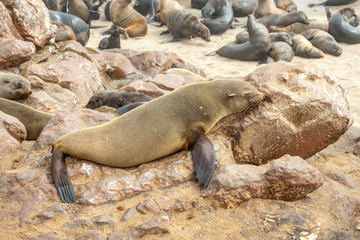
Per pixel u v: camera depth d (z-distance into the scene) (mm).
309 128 6703
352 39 23172
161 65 17203
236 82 6574
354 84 16719
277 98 6594
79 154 5914
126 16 25016
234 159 6523
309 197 5906
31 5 12125
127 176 5789
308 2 31422
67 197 5449
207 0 30125
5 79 9461
